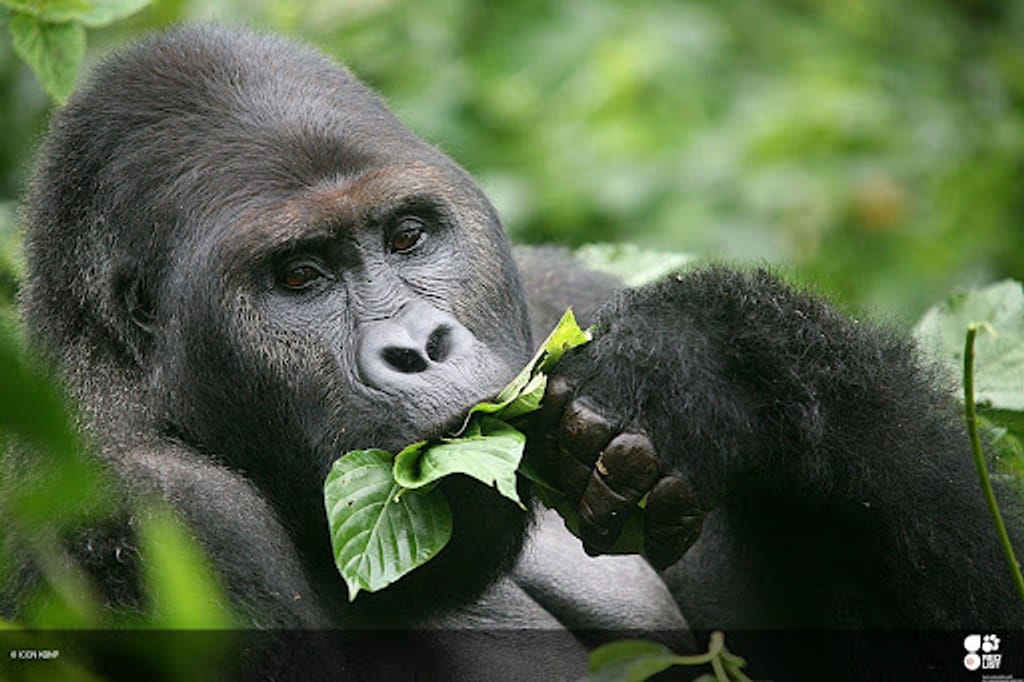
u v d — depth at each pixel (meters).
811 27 20.55
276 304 7.14
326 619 7.47
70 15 7.95
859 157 18.25
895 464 7.54
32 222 8.03
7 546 6.30
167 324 7.42
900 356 8.09
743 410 7.12
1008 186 18.66
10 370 3.16
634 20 18.69
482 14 17.67
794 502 7.61
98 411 7.31
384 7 15.67
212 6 12.72
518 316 7.77
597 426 6.63
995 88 20.33
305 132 7.44
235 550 6.54
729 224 16.86
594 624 8.41
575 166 16.77
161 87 7.75
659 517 6.74
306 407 7.05
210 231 7.24
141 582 6.05
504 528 7.03
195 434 7.40
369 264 7.14
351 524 6.45
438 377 6.73
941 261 17.47
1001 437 9.01
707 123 17.97
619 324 7.01
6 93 12.64
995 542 7.87
